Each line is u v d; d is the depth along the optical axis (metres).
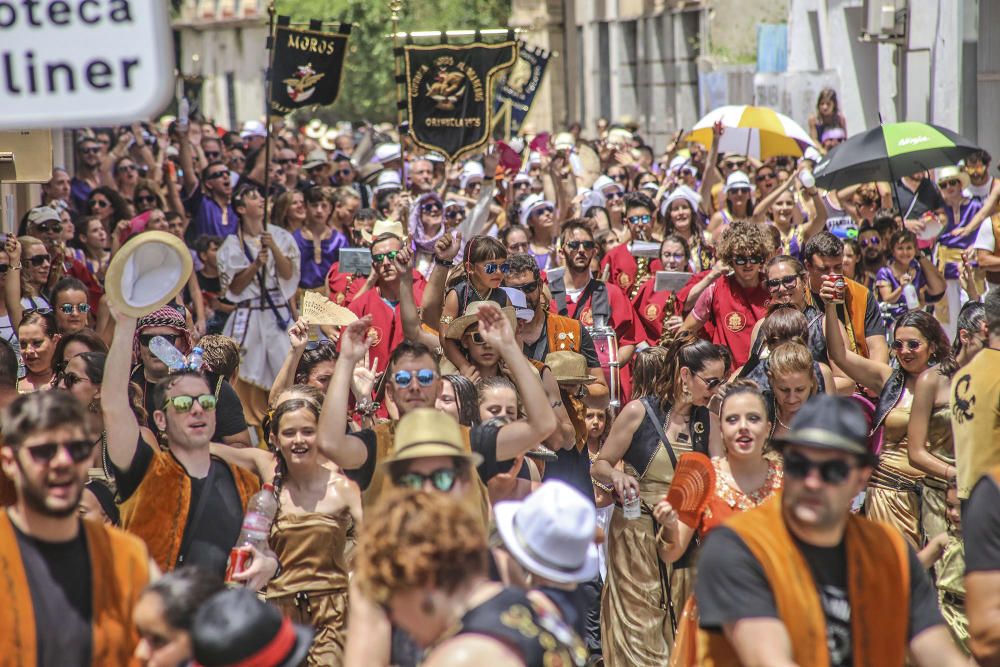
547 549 8.91
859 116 51.66
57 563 8.87
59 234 24.77
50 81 6.09
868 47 51.34
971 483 12.81
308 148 61.09
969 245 29.16
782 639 8.66
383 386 15.46
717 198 37.31
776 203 30.09
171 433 12.77
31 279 21.20
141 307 10.67
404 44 28.75
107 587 9.02
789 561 8.86
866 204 29.06
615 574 15.04
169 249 10.62
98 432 12.08
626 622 14.90
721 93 61.25
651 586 14.80
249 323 26.38
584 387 17.50
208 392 12.80
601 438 19.23
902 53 42.25
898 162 27.66
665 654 14.71
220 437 16.05
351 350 12.38
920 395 15.76
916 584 9.00
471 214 27.84
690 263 28.20
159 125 64.19
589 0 88.75
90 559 9.02
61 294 19.11
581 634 9.08
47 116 6.11
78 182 39.41
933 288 26.62
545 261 27.97
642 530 14.88
